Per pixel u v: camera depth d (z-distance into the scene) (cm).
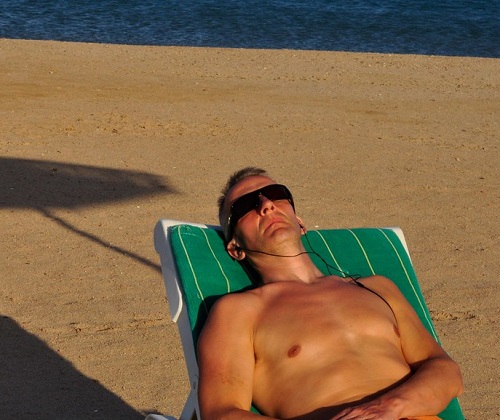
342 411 308
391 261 414
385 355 338
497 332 529
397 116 1103
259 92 1193
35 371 466
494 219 739
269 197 372
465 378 475
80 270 595
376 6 2511
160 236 398
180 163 853
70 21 2052
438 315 548
